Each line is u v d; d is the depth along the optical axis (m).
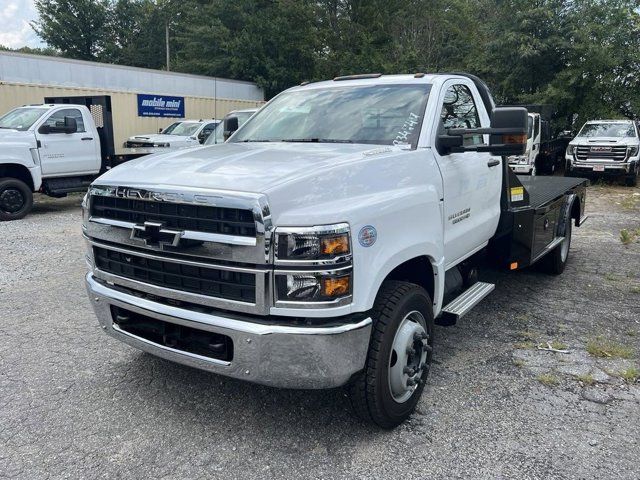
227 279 2.84
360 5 30.02
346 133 4.01
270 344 2.77
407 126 3.87
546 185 7.13
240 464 3.01
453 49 30.31
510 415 3.51
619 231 9.88
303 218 2.73
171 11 43.47
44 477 2.88
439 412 3.55
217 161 3.34
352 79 4.68
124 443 3.19
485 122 4.70
